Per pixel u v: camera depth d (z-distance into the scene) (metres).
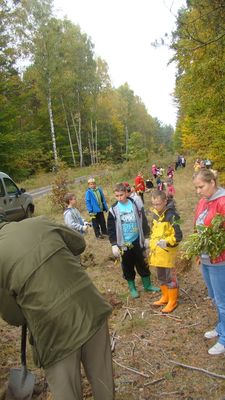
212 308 4.66
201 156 15.55
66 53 39.72
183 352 3.77
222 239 3.40
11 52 25.31
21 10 26.75
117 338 4.16
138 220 5.20
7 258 2.33
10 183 11.63
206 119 10.55
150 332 4.23
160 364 3.61
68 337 2.28
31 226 2.46
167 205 4.64
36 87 35.28
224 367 3.46
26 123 41.66
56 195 14.22
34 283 2.28
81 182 20.92
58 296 2.28
